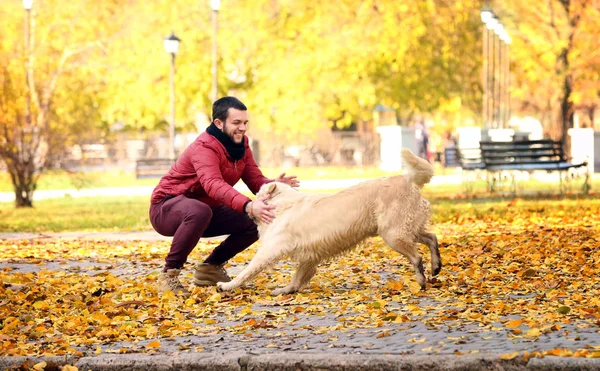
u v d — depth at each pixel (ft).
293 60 116.26
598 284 23.34
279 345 17.60
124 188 98.84
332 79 116.88
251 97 119.75
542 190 70.38
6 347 18.49
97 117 119.34
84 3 117.60
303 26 117.50
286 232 22.76
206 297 23.80
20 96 69.56
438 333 17.97
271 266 22.81
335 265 29.37
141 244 39.17
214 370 16.46
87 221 54.70
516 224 42.16
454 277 25.38
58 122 74.13
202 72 117.91
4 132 68.90
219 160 24.58
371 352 16.49
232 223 25.31
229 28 117.91
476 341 17.06
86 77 116.26
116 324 20.48
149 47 118.83
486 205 54.80
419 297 22.36
